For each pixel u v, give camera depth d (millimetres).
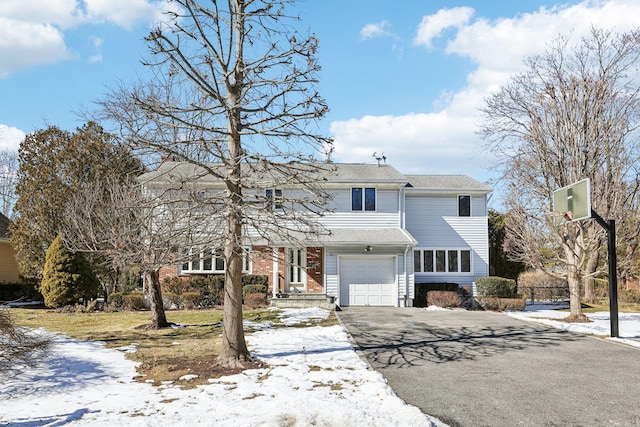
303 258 25109
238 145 11117
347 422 6938
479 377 10062
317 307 22328
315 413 7305
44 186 24812
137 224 14969
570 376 10148
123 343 13609
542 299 30766
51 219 24484
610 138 18688
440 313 20906
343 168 27516
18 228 25359
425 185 27938
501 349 12977
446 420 7457
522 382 9664
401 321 18141
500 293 24812
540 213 19984
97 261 24891
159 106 10641
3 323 9922
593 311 23375
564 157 19219
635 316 20922
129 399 8477
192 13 10117
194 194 12453
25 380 9789
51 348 12258
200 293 23625
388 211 26016
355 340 14242
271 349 12633
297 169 10961
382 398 8273
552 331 15867
